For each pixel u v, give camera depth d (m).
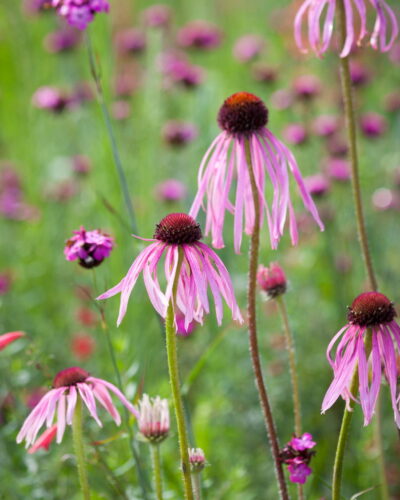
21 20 11.29
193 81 9.91
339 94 10.88
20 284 9.34
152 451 4.12
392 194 9.62
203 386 7.61
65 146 11.73
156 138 10.20
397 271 8.91
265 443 7.01
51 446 5.97
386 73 12.50
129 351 6.57
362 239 4.65
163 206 9.91
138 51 11.52
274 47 13.50
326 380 7.63
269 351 7.81
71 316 8.83
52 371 6.71
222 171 3.97
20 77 11.80
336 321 8.16
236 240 3.82
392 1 12.11
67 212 10.23
